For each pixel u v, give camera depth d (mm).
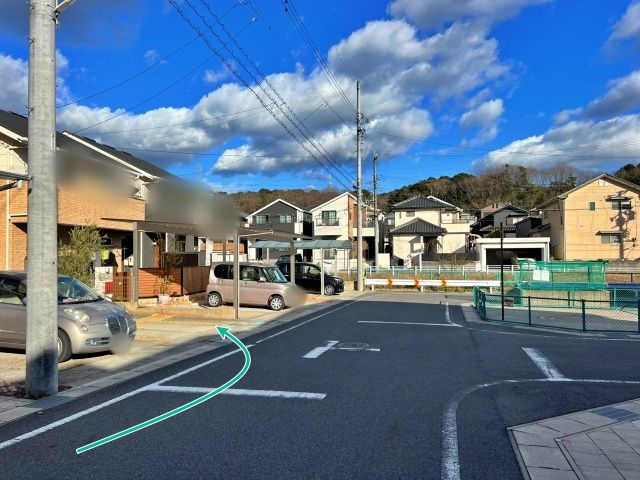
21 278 8531
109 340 8234
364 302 20781
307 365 7609
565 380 6750
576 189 41406
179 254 21719
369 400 5617
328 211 51281
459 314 15961
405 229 47250
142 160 29406
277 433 4496
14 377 6754
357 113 29422
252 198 66688
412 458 3934
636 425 4801
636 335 11461
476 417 5039
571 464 3836
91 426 4723
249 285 17000
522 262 20484
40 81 5906
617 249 40750
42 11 5934
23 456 3967
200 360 8086
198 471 3668
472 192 74375
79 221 17188
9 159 15695
